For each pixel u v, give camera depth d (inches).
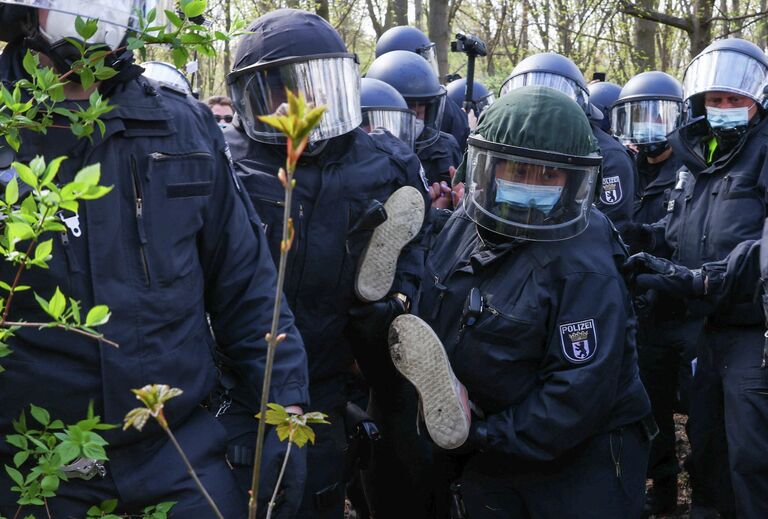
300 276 111.1
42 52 78.0
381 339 118.8
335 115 107.2
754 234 144.3
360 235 113.7
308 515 115.4
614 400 102.9
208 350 86.7
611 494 104.9
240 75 108.4
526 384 103.7
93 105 70.8
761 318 129.2
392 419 128.2
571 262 101.1
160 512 78.8
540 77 194.5
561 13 559.8
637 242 179.5
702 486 146.8
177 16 74.7
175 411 82.4
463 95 284.5
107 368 77.9
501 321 101.9
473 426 104.0
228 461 94.5
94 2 74.1
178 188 82.7
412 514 131.6
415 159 123.0
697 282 124.0
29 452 71.4
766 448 126.6
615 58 633.0
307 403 88.7
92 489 80.4
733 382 131.0
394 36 269.1
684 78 154.3
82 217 77.6
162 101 83.7
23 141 76.4
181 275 82.4
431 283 110.6
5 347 68.6
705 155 154.3
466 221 111.7
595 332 100.1
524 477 106.3
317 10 526.9
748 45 150.0
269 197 109.9
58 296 62.7
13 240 61.6
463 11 753.6
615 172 181.0
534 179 99.7
